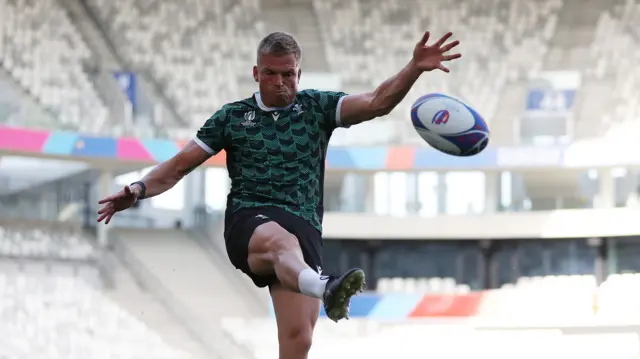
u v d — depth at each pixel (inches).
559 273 2198.6
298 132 308.0
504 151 2151.8
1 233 2060.8
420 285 2250.2
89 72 2357.3
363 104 303.7
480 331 2095.2
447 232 2155.5
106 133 2212.1
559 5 2431.1
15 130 1973.4
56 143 2026.3
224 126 309.3
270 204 306.0
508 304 2102.6
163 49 2417.6
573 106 2372.0
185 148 311.0
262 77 301.4
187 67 2420.0
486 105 2369.6
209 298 2112.5
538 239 2225.6
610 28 2420.0
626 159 2096.5
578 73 2413.9
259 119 307.7
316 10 2477.9
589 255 2193.7
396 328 2098.9
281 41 298.7
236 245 305.9
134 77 2361.0
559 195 2378.2
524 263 2230.6
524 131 2370.8
